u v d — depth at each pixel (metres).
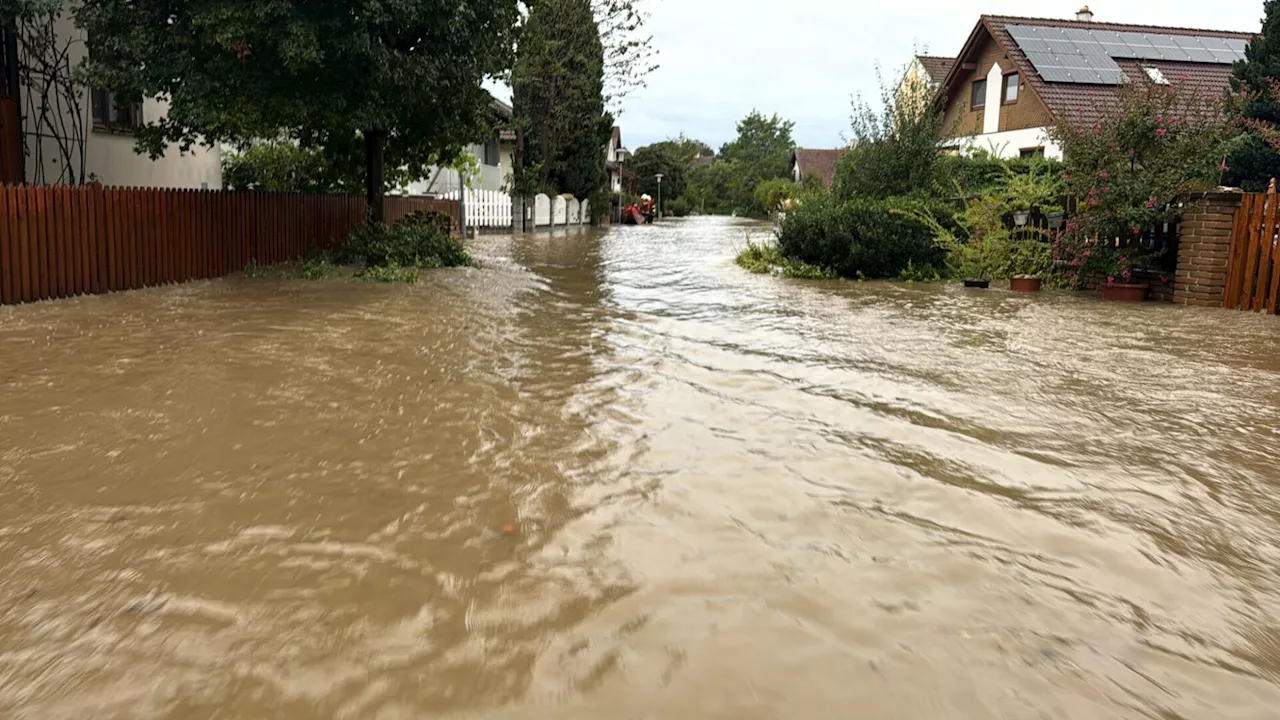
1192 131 11.62
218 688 2.26
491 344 7.26
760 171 87.62
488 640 2.52
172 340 7.06
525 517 3.45
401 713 2.17
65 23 13.23
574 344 7.36
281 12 10.48
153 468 3.94
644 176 76.31
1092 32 28.42
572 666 2.39
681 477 3.95
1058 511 3.62
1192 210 10.77
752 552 3.15
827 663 2.42
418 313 9.02
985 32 28.55
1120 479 4.03
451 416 4.92
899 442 4.57
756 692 2.27
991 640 2.56
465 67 13.35
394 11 11.70
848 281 14.02
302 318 8.45
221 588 2.81
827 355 7.03
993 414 5.18
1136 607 2.80
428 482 3.83
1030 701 2.26
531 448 4.35
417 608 2.70
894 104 17.36
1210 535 3.40
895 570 3.02
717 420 4.95
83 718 2.12
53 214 9.30
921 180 16.78
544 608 2.71
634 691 2.27
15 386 5.40
